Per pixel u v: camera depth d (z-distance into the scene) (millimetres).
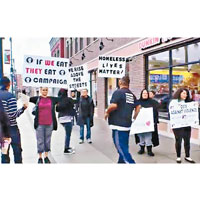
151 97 5449
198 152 5598
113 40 10945
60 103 5434
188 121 4742
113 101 3980
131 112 4094
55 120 4812
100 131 8641
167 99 7645
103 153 5652
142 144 5496
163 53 7848
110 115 4137
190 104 4758
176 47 7188
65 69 5125
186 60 6891
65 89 5422
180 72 7129
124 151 4043
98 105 13055
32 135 7984
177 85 7258
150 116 5133
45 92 4637
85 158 5254
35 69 4895
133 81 9258
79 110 6762
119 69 5797
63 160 5105
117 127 4020
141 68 8688
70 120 5578
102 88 12469
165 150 5832
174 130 4805
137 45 8836
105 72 5727
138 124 5117
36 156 5426
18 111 4039
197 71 6512
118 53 10414
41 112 4621
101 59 5695
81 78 6234
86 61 15008
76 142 6875
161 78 7938
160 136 7559
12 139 4074
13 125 4035
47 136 4746
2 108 3850
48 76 4992
